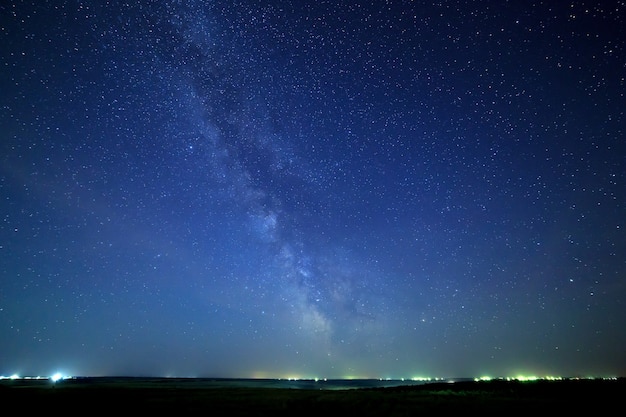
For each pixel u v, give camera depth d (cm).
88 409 2342
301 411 2269
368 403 2538
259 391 3678
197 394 3225
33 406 2436
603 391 3350
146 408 2375
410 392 3550
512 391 3497
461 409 2338
